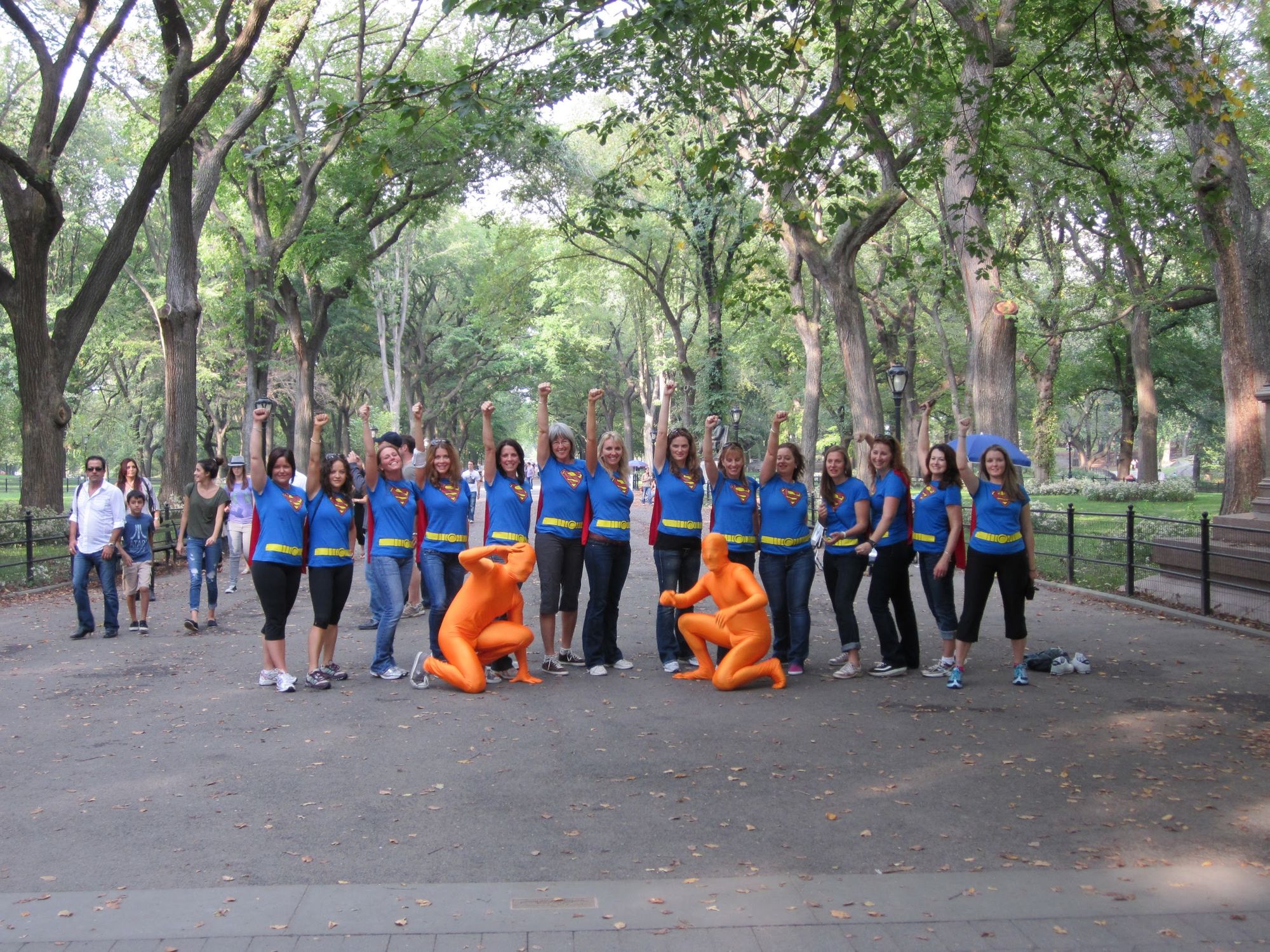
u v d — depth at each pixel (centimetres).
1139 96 1481
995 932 409
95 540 1145
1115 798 572
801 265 2855
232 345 4622
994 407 1961
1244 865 475
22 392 2052
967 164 1348
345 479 885
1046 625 1169
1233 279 1580
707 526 2612
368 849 505
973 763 641
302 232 3080
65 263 4497
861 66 1084
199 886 460
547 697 834
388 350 5772
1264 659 959
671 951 394
